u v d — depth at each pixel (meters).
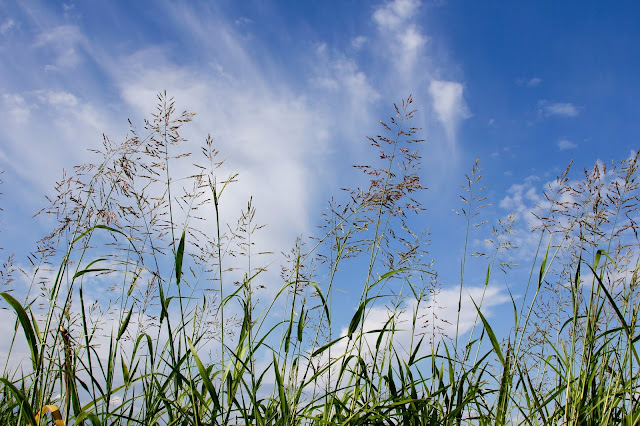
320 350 1.24
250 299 1.25
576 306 1.22
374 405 1.20
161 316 1.20
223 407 1.20
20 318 1.08
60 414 1.09
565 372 1.27
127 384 1.19
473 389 1.27
